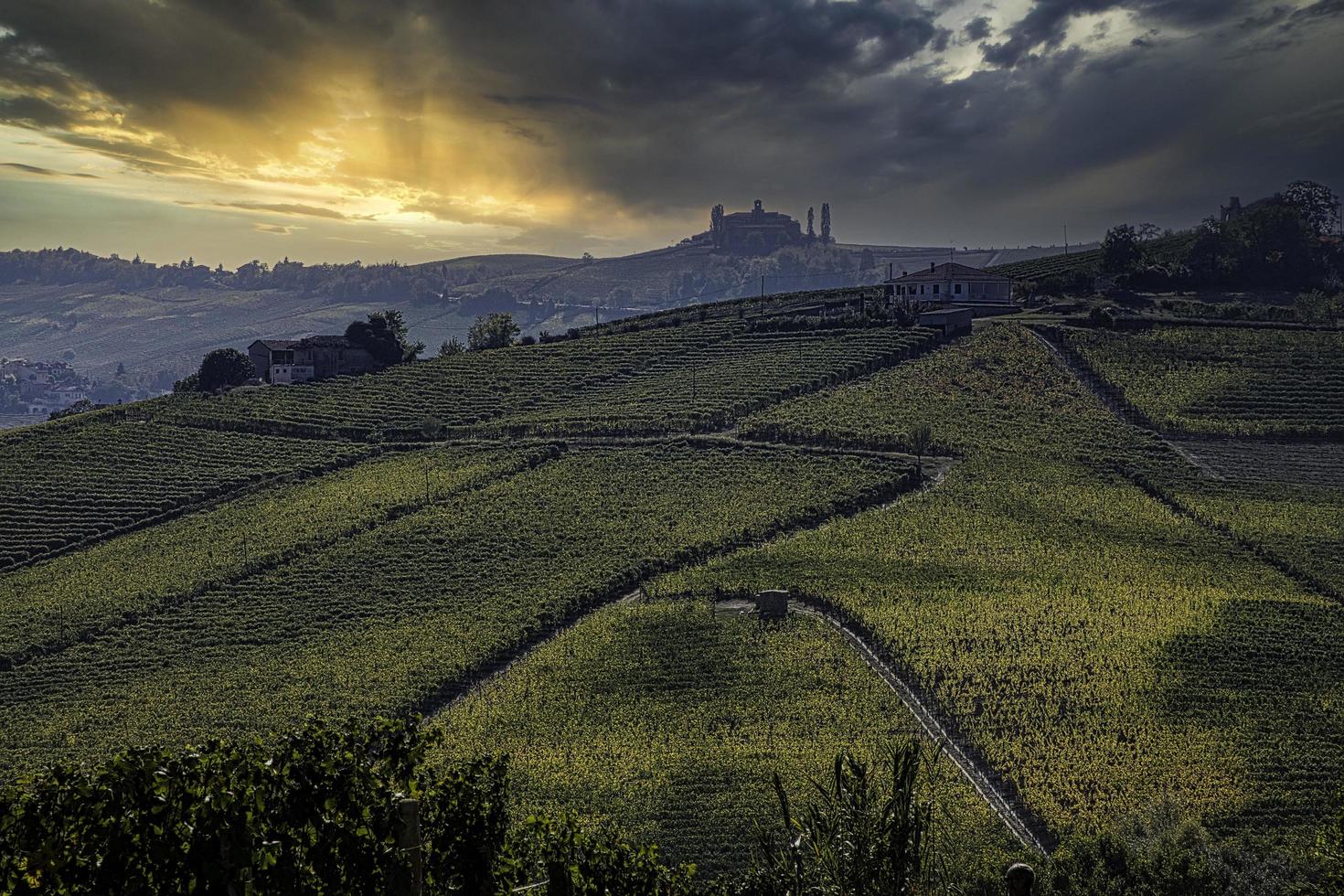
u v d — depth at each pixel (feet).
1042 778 183.32
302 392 501.15
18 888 46.50
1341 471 352.08
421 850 54.54
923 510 320.50
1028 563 285.02
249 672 264.31
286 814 52.31
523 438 412.98
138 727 238.89
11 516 374.43
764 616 257.75
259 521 360.28
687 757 198.49
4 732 241.76
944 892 52.42
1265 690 214.07
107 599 306.55
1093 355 447.01
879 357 455.22
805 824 54.24
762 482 351.05
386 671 254.06
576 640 257.14
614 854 68.90
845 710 212.84
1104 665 225.97
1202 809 171.22
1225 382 416.46
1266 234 589.73
